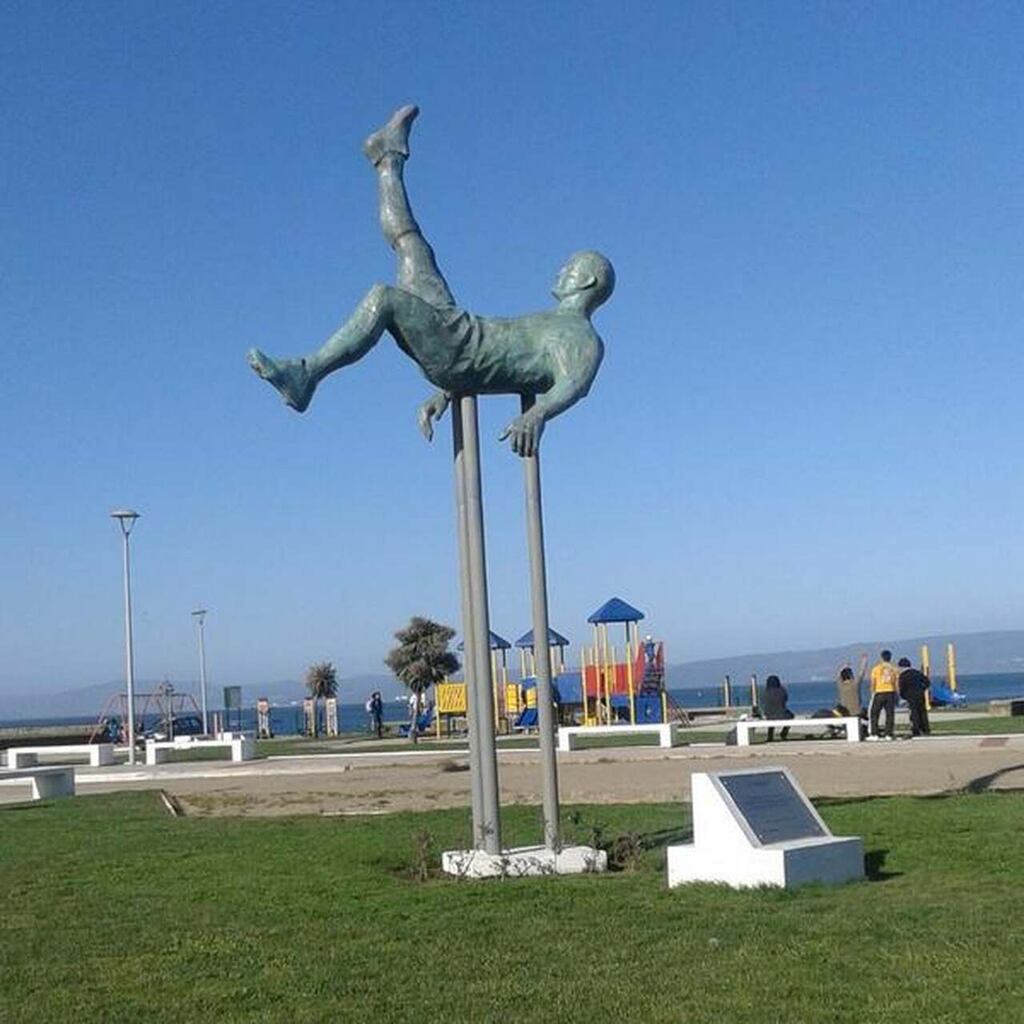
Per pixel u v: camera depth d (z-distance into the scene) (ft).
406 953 31.01
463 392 43.09
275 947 32.12
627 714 146.72
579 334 43.47
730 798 37.73
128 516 130.93
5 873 45.70
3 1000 28.02
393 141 43.91
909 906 33.73
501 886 39.17
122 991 28.43
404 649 188.75
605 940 31.48
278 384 40.06
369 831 52.54
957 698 167.32
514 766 85.30
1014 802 52.03
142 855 48.65
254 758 115.34
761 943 30.32
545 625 43.16
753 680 186.70
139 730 185.68
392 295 41.39
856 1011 24.89
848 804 53.67
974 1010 24.62
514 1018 25.18
